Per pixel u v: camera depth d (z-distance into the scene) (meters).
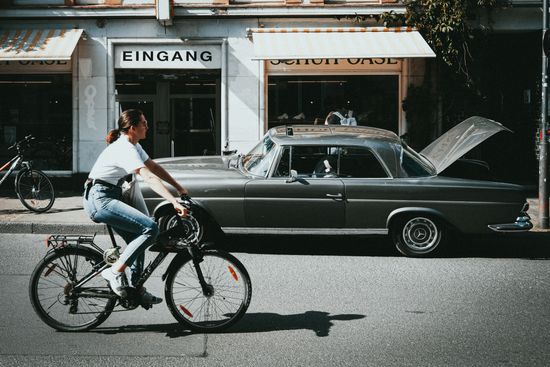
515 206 8.88
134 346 5.43
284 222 8.97
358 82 15.35
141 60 15.27
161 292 7.07
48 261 5.72
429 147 10.52
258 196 8.94
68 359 5.11
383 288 7.36
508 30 15.06
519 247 9.81
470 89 15.18
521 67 16.16
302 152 9.04
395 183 8.89
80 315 5.79
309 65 15.28
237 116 15.32
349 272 8.11
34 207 11.72
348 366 5.05
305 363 5.09
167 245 5.75
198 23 15.15
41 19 15.03
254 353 5.30
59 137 15.46
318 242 10.03
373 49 13.92
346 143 9.05
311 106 15.38
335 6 14.90
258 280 7.67
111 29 15.14
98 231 10.54
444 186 8.87
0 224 10.59
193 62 15.31
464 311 6.52
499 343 5.60
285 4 14.95
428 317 6.31
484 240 10.21
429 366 5.07
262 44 14.14
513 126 16.39
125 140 5.68
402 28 14.75
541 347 5.51
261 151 9.46
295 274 7.97
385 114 15.42
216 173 9.21
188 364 5.04
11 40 14.59
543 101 10.59
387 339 5.68
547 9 10.45
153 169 5.91
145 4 15.01
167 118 15.86
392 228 8.99
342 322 6.13
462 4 14.66
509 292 7.25
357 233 8.95
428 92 15.20
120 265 5.54
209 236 9.91
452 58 14.99
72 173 15.37
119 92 15.68
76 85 15.23
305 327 5.97
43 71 15.32
